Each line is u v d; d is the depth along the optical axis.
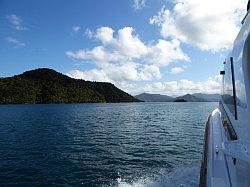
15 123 50.97
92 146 25.09
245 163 4.04
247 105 3.50
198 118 58.53
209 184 5.41
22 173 16.11
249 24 3.31
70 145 25.83
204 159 7.52
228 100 6.89
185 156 19.75
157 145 24.64
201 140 27.05
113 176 15.35
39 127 43.12
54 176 15.49
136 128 39.69
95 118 62.50
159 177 14.61
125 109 115.19
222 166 6.03
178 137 29.47
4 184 14.23
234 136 5.34
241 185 4.34
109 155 20.89
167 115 70.75
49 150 23.41
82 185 14.03
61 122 52.44
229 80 6.38
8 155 21.34
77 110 106.56
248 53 3.49
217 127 9.99
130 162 18.39
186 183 13.12
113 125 45.03
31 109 117.81
